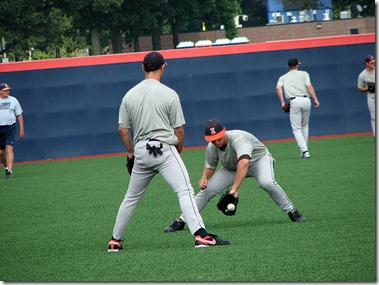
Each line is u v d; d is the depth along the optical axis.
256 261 12.39
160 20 87.25
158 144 13.62
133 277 11.82
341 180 22.77
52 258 13.95
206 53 39.53
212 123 14.95
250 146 15.07
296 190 21.31
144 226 17.03
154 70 13.89
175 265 12.47
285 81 29.92
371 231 14.56
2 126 29.56
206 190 15.88
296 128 29.92
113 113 39.28
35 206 21.41
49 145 38.97
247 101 39.75
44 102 38.91
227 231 15.61
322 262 12.09
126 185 25.20
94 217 18.84
